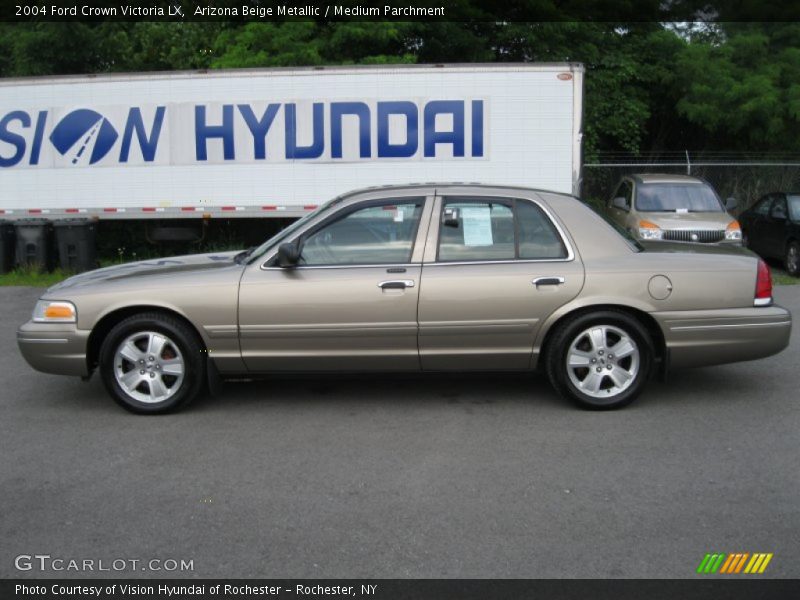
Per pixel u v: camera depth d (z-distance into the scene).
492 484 4.64
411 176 13.80
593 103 20.25
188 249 16.70
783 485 4.59
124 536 4.05
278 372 6.02
